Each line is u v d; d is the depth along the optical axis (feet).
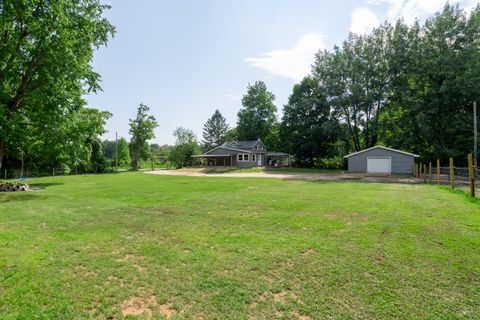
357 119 110.93
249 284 10.64
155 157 211.82
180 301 9.52
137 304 9.37
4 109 37.83
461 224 18.95
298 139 131.03
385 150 89.56
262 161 145.28
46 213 24.64
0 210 26.37
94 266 12.49
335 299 9.45
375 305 9.02
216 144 239.50
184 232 17.87
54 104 40.04
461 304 9.05
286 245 14.99
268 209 25.12
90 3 44.11
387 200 29.86
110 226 19.67
